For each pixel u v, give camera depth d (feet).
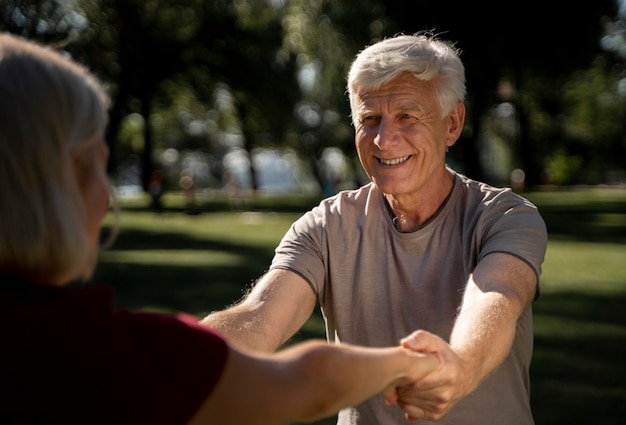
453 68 7.86
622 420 16.99
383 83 7.73
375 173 7.87
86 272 4.32
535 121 147.95
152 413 3.92
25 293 4.00
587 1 81.30
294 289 7.70
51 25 53.26
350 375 4.53
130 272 42.73
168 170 207.10
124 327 4.03
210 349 4.08
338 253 7.98
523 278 7.06
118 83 105.50
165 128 172.04
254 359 4.22
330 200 8.34
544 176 176.04
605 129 157.17
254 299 7.51
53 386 3.88
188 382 3.99
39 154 3.98
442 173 7.89
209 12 115.85
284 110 131.44
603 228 68.85
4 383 3.86
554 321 28.27
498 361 6.24
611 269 42.93
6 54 4.07
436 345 5.49
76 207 4.14
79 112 4.14
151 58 109.19
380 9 74.13
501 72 87.71
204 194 184.75
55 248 4.00
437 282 7.70
